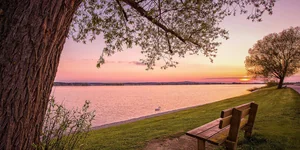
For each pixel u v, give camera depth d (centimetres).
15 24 173
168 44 589
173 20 537
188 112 1527
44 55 191
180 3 466
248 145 441
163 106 3216
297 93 2083
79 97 5228
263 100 1834
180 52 624
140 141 565
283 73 3753
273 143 442
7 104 172
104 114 2325
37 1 179
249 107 461
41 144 240
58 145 309
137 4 425
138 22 565
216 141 325
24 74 177
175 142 534
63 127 306
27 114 187
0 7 175
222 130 387
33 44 178
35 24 178
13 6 175
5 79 170
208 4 469
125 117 2103
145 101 4200
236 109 334
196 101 4019
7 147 175
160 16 473
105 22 539
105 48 555
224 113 304
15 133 179
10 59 171
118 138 635
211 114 1138
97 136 750
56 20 196
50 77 213
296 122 655
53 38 198
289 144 434
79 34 553
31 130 199
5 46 171
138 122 1239
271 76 3984
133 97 5538
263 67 3972
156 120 1202
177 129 711
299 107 977
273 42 3803
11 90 172
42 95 205
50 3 186
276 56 3784
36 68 185
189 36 552
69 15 220
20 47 173
